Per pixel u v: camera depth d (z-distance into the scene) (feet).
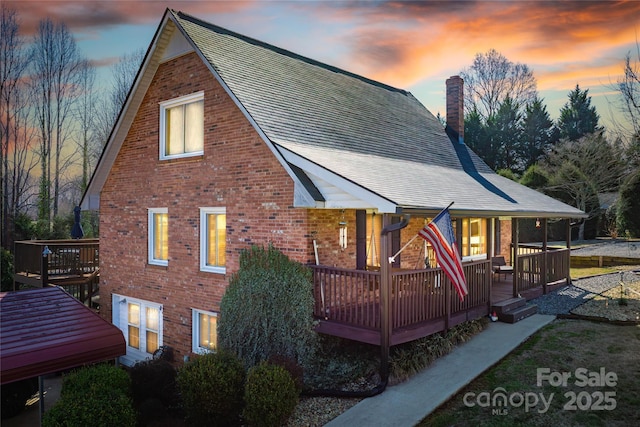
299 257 31.40
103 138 142.41
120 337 26.12
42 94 135.03
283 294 30.73
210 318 38.04
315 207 30.07
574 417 21.84
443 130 65.51
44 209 123.85
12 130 129.90
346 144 38.88
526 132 148.56
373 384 27.40
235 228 35.42
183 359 38.83
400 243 42.55
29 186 133.28
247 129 34.58
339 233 34.06
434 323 31.22
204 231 38.32
